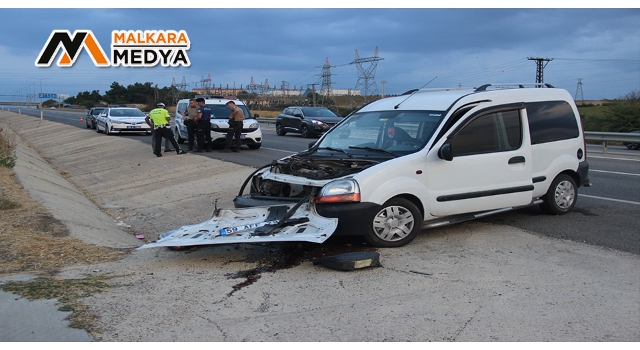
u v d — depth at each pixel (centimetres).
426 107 688
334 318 420
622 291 476
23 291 459
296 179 617
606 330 398
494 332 394
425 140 638
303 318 420
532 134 716
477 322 411
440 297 463
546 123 737
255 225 587
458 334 391
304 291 480
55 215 793
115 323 405
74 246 649
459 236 671
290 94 9769
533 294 469
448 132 642
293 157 705
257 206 629
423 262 564
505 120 690
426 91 756
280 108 7888
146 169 1553
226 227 604
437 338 385
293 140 2459
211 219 634
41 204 861
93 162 1892
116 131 2683
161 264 577
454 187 642
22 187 1007
